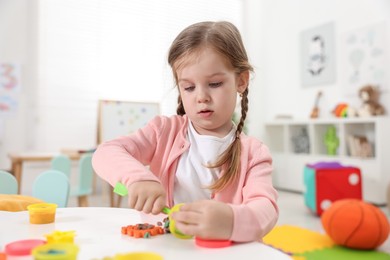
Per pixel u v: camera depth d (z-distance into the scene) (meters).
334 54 3.73
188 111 0.71
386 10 3.26
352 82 3.54
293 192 3.80
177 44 0.74
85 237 0.52
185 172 0.78
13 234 0.53
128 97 3.80
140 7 3.91
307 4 4.05
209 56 0.68
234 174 0.71
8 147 3.23
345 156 3.34
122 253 0.43
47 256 0.36
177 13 4.16
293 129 4.07
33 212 0.59
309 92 4.03
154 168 0.82
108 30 3.72
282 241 1.97
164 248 0.47
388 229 1.81
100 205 3.02
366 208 1.84
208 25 0.76
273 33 4.51
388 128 3.06
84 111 3.59
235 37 0.76
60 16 3.48
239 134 0.80
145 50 3.91
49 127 3.42
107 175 0.64
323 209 2.65
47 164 3.31
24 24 3.31
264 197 0.59
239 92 0.78
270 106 4.56
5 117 3.23
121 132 3.46
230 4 4.58
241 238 0.49
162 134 0.83
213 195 0.73
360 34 3.47
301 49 4.12
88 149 2.94
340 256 1.72
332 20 3.77
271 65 4.55
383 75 3.27
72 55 3.54
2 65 3.22
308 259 1.67
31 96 3.34
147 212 0.55
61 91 3.48
